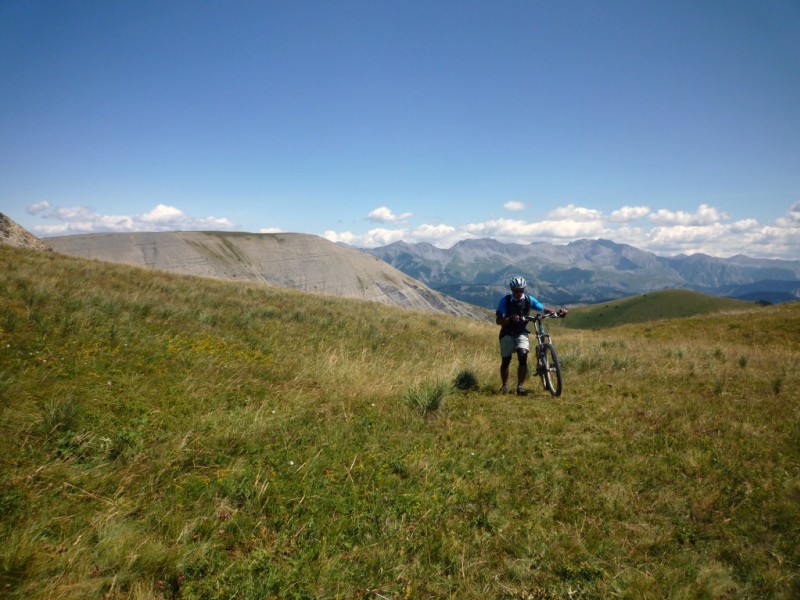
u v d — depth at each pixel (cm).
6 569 285
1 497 358
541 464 526
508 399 802
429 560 355
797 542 379
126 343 811
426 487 459
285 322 1421
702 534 398
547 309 861
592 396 820
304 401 691
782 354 1415
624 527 408
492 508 432
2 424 463
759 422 668
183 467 460
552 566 355
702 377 972
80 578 295
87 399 557
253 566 325
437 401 712
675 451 564
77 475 409
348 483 453
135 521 364
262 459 488
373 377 877
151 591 293
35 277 1265
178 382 679
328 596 310
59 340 761
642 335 3003
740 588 330
